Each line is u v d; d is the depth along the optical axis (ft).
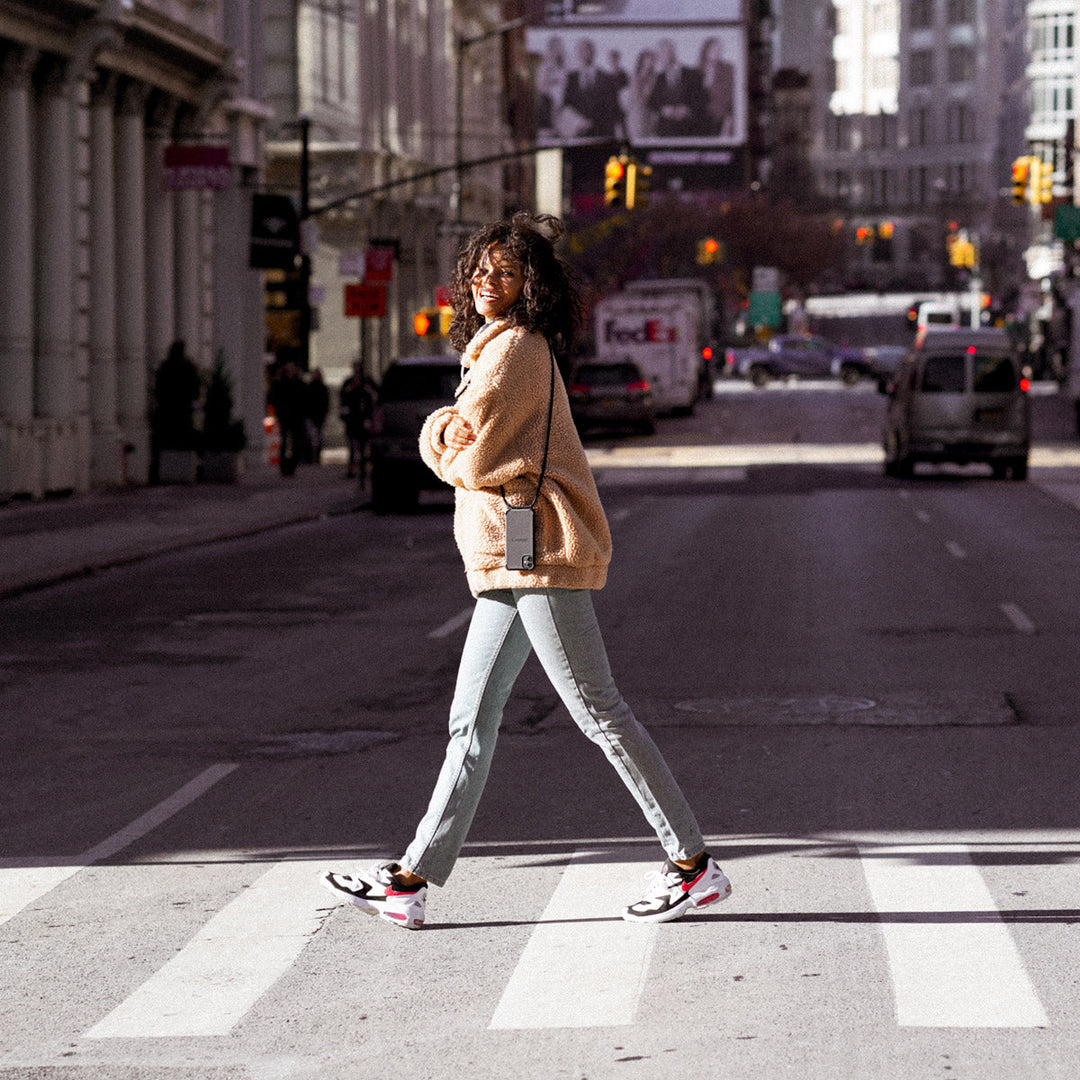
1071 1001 20.45
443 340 226.99
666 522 95.55
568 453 22.70
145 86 123.75
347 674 46.19
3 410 106.63
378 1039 19.61
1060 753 35.06
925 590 63.98
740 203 485.15
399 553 81.05
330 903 25.17
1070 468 142.00
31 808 31.53
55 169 110.22
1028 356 337.31
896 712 39.75
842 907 24.43
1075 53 567.59
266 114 145.69
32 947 23.39
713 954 22.39
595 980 21.42
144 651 50.62
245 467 140.87
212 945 23.29
